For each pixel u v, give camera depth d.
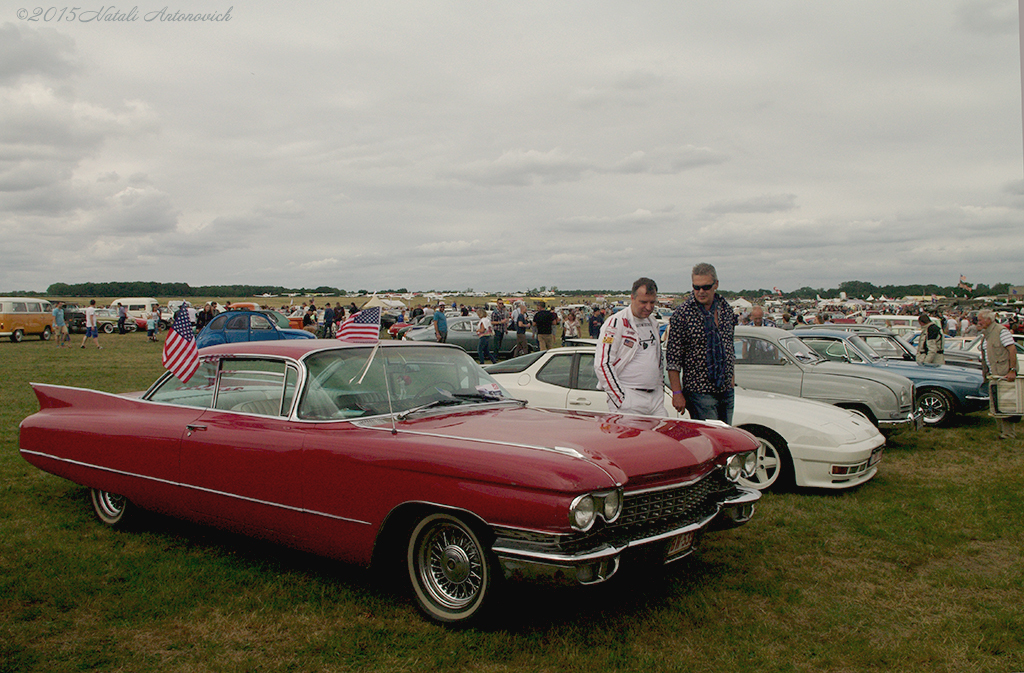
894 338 11.92
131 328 37.31
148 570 4.02
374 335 4.87
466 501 3.05
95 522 4.89
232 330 18.92
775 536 4.74
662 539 3.20
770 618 3.48
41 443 4.90
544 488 2.88
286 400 3.89
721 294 5.09
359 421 3.66
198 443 4.05
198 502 4.09
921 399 9.98
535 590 2.95
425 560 3.41
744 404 6.12
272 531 3.80
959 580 3.95
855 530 4.87
